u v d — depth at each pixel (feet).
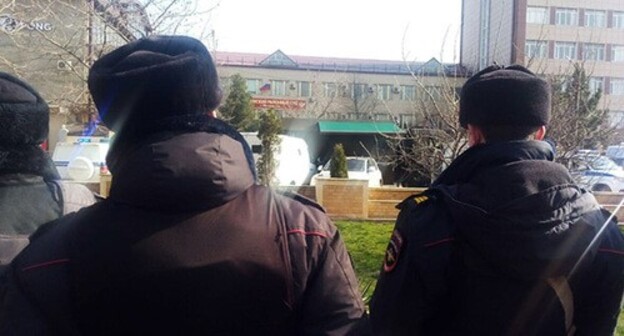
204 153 4.22
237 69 173.37
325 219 4.68
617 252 5.57
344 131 101.55
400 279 5.67
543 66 30.89
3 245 5.47
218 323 4.15
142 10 20.74
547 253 5.15
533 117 5.81
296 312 4.38
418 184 48.98
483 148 5.77
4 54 21.84
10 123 5.72
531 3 88.07
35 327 4.13
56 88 22.97
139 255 4.12
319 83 169.78
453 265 5.48
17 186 5.79
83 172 44.80
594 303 5.55
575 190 5.50
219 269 4.12
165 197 4.13
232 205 4.36
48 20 21.38
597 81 120.78
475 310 5.43
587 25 118.62
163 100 4.42
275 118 55.57
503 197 5.33
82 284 4.14
